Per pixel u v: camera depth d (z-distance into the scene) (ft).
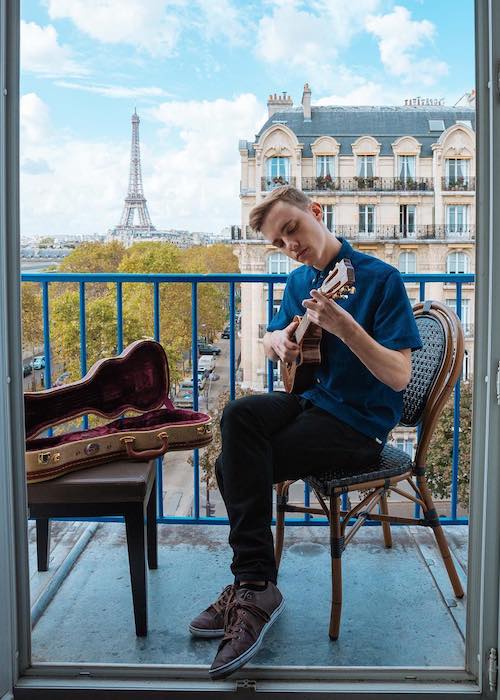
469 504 5.12
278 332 6.45
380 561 7.59
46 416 6.46
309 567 7.45
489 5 4.53
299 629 6.21
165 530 8.48
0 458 4.88
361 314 5.89
